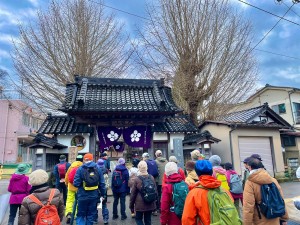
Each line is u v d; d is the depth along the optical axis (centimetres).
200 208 249
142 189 456
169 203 371
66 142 1063
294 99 2361
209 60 1404
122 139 1064
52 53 1506
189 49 1431
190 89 1396
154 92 1110
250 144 1315
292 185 1195
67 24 1608
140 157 1154
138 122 1041
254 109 1443
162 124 1194
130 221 617
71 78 1533
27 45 1489
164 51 1503
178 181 371
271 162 1358
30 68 1469
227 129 1278
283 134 1600
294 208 569
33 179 309
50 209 298
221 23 1460
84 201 466
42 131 1046
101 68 1645
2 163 2245
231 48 1428
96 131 1038
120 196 636
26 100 1570
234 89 1423
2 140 2459
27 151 2888
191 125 1220
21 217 291
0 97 2534
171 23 1473
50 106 1528
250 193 304
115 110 941
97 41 1653
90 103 974
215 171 492
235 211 247
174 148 1096
